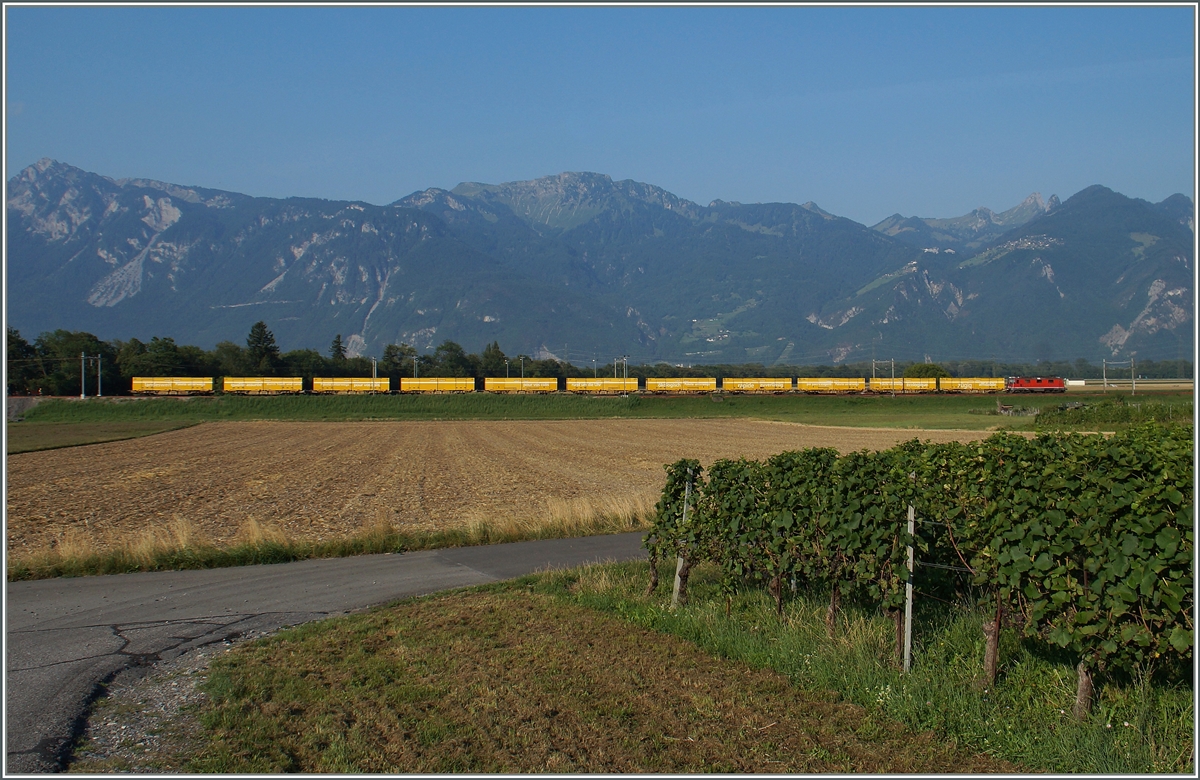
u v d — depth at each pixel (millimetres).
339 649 10102
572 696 8406
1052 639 7223
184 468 42625
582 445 59188
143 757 7039
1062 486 7145
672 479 13039
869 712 7941
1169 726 6957
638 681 8844
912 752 7125
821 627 10203
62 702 8398
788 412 102938
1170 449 6871
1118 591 6738
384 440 65562
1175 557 6453
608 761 6953
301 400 110062
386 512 25734
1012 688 8102
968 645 9219
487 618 11562
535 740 7352
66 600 13297
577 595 12961
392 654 9875
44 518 25062
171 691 8758
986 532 8109
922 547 8898
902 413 96625
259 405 108062
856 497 9367
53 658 9984
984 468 8188
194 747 7227
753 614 11312
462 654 9820
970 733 7324
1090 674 7238
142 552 16422
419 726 7652
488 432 75688
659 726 7672
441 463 45250
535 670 9211
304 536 21062
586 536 19969
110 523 24000
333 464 44844
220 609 12633
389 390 121375
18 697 8570
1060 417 52625
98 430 78812
